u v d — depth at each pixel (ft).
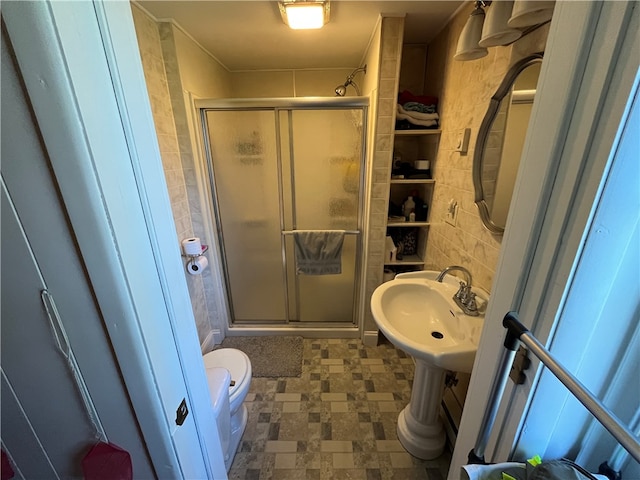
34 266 1.28
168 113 5.25
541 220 1.79
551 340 1.85
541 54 2.87
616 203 1.51
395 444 4.72
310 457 4.53
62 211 1.19
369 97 5.47
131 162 1.31
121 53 1.24
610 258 1.64
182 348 1.78
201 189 6.06
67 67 1.02
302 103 5.53
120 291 1.31
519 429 2.20
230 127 5.81
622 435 1.29
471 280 4.29
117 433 1.67
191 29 5.17
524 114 3.21
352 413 5.28
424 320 4.56
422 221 6.44
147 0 4.14
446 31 5.30
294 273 7.04
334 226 6.54
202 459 2.12
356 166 6.03
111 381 1.52
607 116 1.41
